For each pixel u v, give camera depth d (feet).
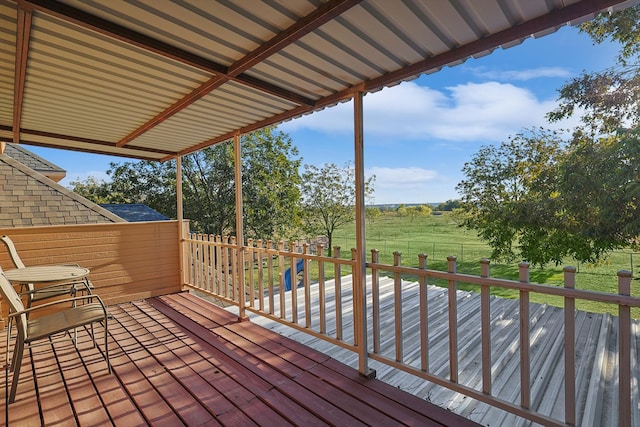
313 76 7.72
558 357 9.23
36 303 13.14
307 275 9.80
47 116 10.59
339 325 8.79
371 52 6.57
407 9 5.16
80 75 7.55
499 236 18.92
